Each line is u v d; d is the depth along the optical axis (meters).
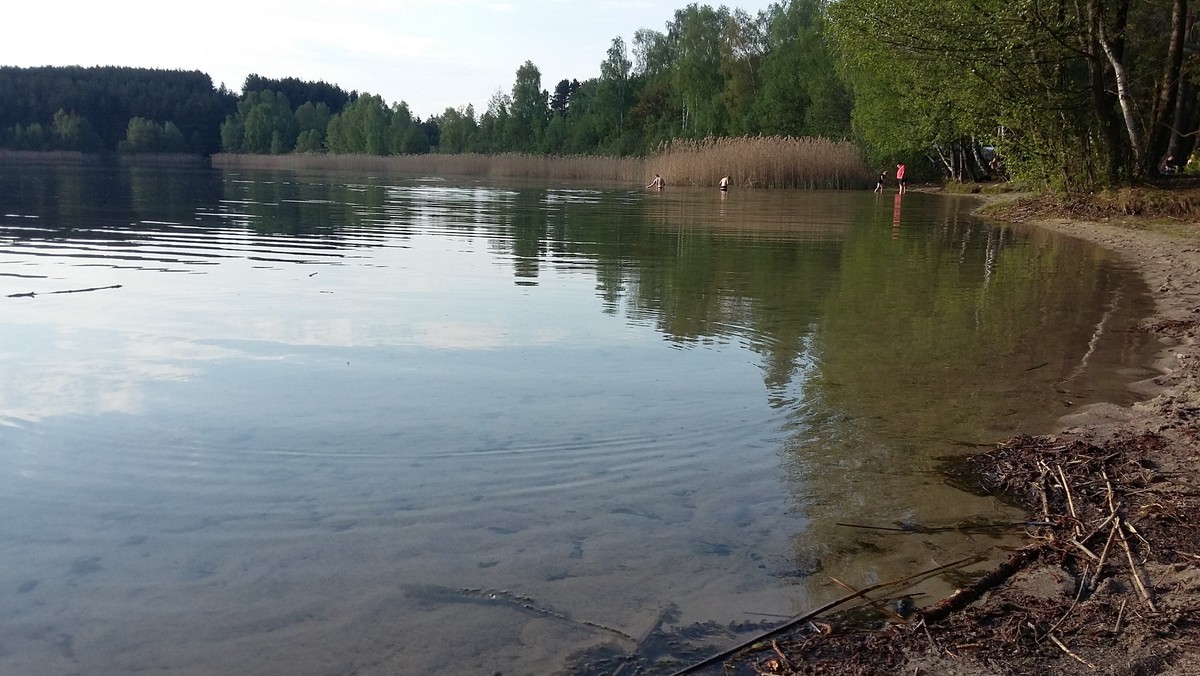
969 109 21.39
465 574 2.78
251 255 10.09
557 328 6.33
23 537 2.94
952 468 3.77
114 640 2.37
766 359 5.54
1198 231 13.95
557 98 105.88
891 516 3.30
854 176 37.41
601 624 2.52
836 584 2.79
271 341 5.73
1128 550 3.02
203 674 2.24
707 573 2.84
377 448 3.80
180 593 2.62
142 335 5.80
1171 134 20.80
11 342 5.52
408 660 2.32
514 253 10.84
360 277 8.53
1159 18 22.59
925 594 2.75
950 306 7.53
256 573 2.74
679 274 9.20
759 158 36.75
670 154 39.38
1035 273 9.77
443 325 6.34
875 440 4.08
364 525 3.08
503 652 2.37
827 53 47.47
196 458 3.65
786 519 3.25
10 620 2.45
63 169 48.47
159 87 106.56
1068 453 3.90
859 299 7.82
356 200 21.94
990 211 20.97
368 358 5.34
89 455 3.66
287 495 3.31
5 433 3.89
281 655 2.32
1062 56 18.36
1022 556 2.99
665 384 4.90
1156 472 3.69
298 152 89.75
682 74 63.72
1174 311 7.30
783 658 2.38
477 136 81.00
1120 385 5.02
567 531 3.09
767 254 11.24
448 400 4.51
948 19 18.25
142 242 11.16
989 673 2.34
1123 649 2.46
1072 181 19.45
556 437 3.99
